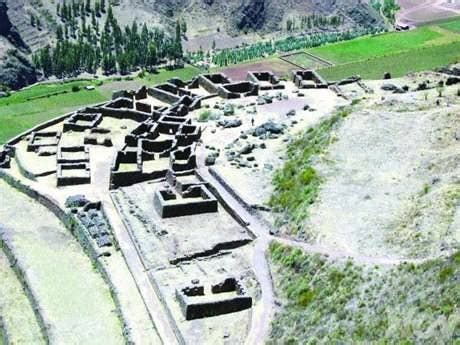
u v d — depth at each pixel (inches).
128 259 4640.8
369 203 4520.2
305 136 5600.4
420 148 4913.9
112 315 4288.9
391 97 5944.9
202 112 6692.9
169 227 4891.7
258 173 5329.7
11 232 5137.8
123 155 5748.0
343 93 6968.5
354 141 5167.3
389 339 3420.3
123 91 7519.7
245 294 4131.4
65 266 4788.4
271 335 3865.7
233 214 4968.0
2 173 5994.1
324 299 3922.2
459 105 5482.3
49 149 6220.5
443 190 4335.6
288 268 4303.6
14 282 4746.6
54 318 4269.2
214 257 4611.2
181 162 5590.6
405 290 3646.7
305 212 4628.4
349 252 4165.8
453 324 3270.2
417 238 4060.0
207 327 3996.1
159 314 4138.8
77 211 5246.1
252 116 6461.6
